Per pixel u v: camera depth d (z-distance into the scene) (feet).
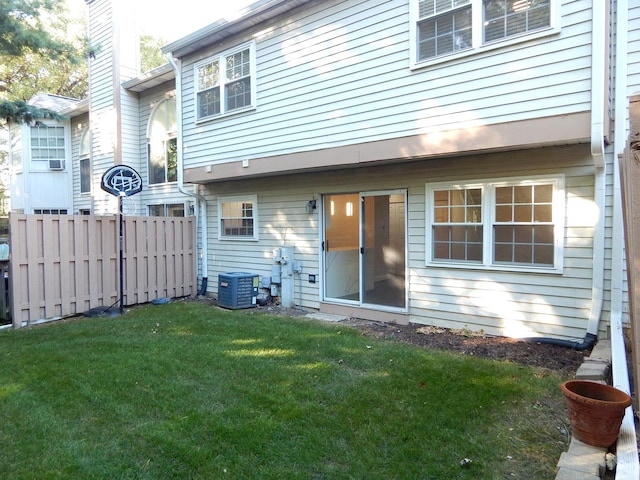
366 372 15.24
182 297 32.96
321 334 20.51
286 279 28.04
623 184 11.14
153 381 14.51
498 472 9.25
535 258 18.92
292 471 9.36
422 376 14.66
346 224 28.02
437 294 21.88
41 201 48.55
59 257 25.76
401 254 23.47
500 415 11.80
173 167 37.35
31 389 14.05
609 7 16.15
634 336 9.90
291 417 11.76
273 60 25.44
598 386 10.33
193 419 11.68
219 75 28.71
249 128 26.96
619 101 16.38
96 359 16.94
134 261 29.73
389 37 20.48
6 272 25.16
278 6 23.98
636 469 8.05
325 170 25.53
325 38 22.93
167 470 9.41
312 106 23.62
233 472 9.32
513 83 17.11
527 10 16.80
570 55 15.85
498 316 19.90
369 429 11.09
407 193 22.70
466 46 18.29
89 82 42.63
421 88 19.52
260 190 29.99
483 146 17.88
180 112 31.63
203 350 17.99
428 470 9.34
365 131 21.45
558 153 17.98
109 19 39.52
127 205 40.42
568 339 18.12
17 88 59.82
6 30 27.78
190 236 33.63
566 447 10.17
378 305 24.39
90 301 27.22
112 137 39.91
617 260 16.51
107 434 11.02
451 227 21.35
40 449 10.30
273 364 16.11
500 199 19.72
